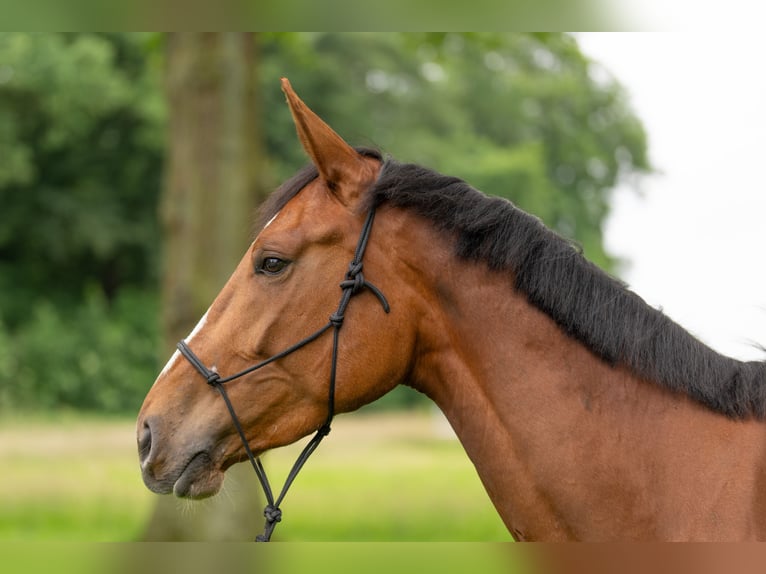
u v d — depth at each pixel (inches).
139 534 290.0
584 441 112.8
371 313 119.0
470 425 118.4
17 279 1192.8
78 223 1145.4
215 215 301.7
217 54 303.4
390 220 121.3
